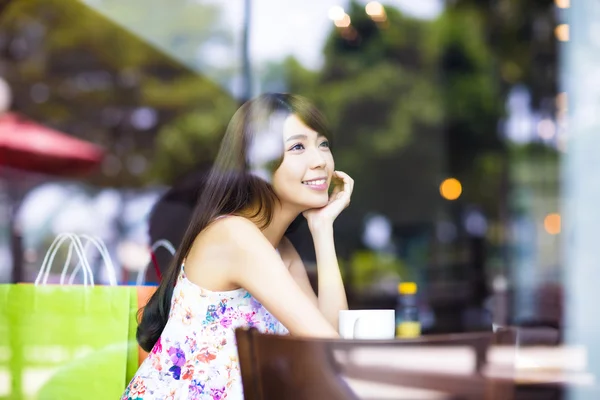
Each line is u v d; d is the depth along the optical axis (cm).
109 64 687
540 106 789
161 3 684
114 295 169
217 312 133
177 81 743
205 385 131
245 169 139
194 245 137
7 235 438
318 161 142
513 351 88
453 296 637
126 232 420
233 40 777
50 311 171
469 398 86
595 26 421
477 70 881
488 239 799
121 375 167
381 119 897
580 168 413
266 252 127
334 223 157
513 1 816
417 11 873
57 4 600
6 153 542
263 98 145
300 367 89
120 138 709
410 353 87
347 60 888
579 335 176
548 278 515
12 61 631
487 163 862
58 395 168
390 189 883
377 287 666
